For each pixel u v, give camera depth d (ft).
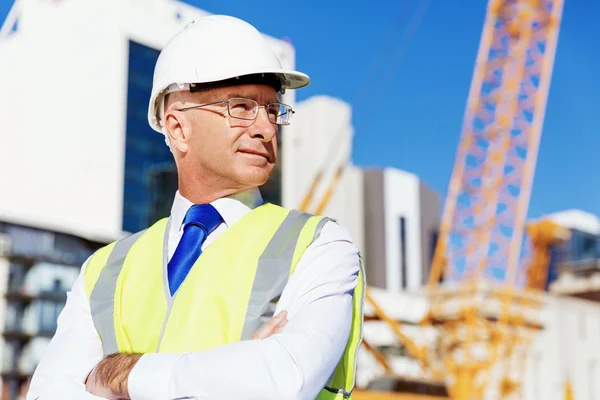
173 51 9.16
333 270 8.28
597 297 307.78
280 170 359.66
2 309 203.62
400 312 244.42
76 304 9.14
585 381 231.91
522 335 197.36
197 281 8.29
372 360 211.82
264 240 8.51
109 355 8.04
